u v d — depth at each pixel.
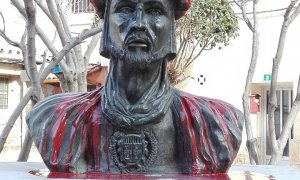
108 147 2.64
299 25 9.84
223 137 2.66
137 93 2.62
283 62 10.00
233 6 10.41
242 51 10.47
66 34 4.23
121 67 2.60
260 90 10.44
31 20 3.29
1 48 10.78
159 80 2.67
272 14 10.09
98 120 2.66
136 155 2.61
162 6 2.60
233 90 10.52
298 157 9.72
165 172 2.63
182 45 9.03
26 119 2.75
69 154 2.60
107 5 2.70
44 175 2.47
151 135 2.63
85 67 4.49
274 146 4.21
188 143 2.63
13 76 11.41
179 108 2.68
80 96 2.77
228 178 2.49
